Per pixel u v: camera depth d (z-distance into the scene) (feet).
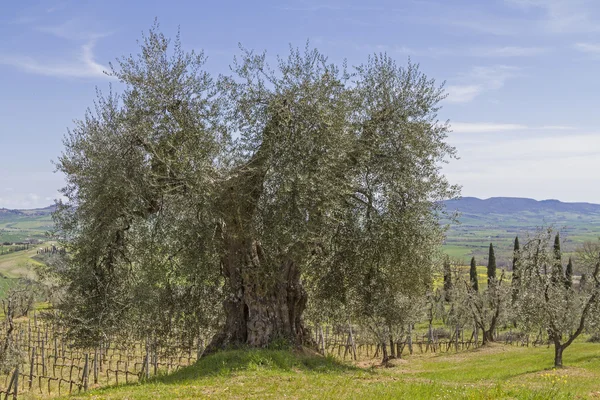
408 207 68.74
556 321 108.68
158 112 62.34
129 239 70.44
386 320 119.14
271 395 47.03
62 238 67.15
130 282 70.13
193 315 75.77
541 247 114.73
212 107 63.16
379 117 68.44
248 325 69.26
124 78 61.93
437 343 199.00
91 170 61.72
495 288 188.65
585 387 66.33
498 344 179.93
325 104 61.82
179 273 71.05
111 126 63.26
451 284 221.46
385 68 70.59
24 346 132.36
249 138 62.69
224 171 61.87
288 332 70.90
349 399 43.01
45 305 199.31
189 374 61.52
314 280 77.00
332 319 83.56
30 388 98.63
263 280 68.64
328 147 61.00
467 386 54.03
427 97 69.97
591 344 161.68
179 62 63.31
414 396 43.98
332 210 63.41
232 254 70.28
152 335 76.23
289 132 62.03
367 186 68.95
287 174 58.80
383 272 73.05
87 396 52.31
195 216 65.57
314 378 56.70
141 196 61.00
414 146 67.82
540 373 96.48
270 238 60.95
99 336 66.28
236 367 60.90
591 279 116.37
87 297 65.67
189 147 61.05
